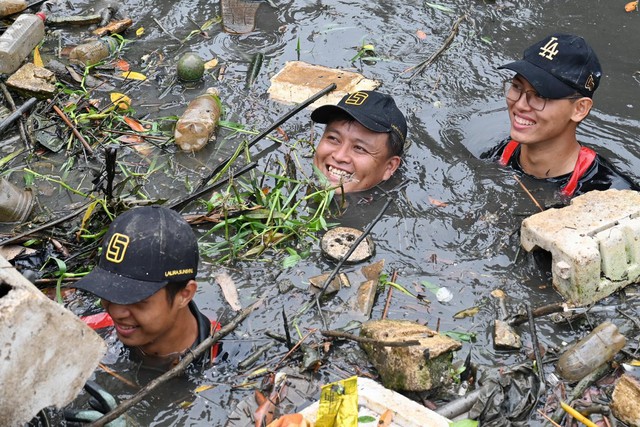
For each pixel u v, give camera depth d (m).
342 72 5.97
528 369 3.71
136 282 3.34
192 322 3.72
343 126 4.94
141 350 3.73
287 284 4.21
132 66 6.08
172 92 5.82
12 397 2.73
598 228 4.21
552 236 4.18
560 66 4.79
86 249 4.25
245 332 3.93
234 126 5.44
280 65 6.16
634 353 3.82
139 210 3.47
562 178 5.06
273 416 3.48
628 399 3.46
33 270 4.21
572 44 4.83
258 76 6.02
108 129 5.39
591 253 4.04
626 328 3.99
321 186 4.88
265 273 4.32
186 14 6.75
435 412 3.32
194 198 4.65
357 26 6.65
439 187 5.05
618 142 5.53
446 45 6.41
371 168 4.93
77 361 2.84
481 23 6.73
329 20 6.72
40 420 3.06
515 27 6.70
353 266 4.39
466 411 3.49
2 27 6.23
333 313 4.05
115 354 3.77
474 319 4.06
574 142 5.05
